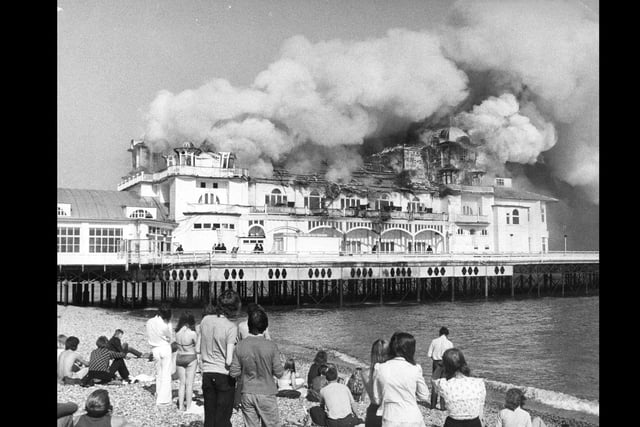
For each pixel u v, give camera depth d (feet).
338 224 181.57
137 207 155.43
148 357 62.39
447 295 186.70
